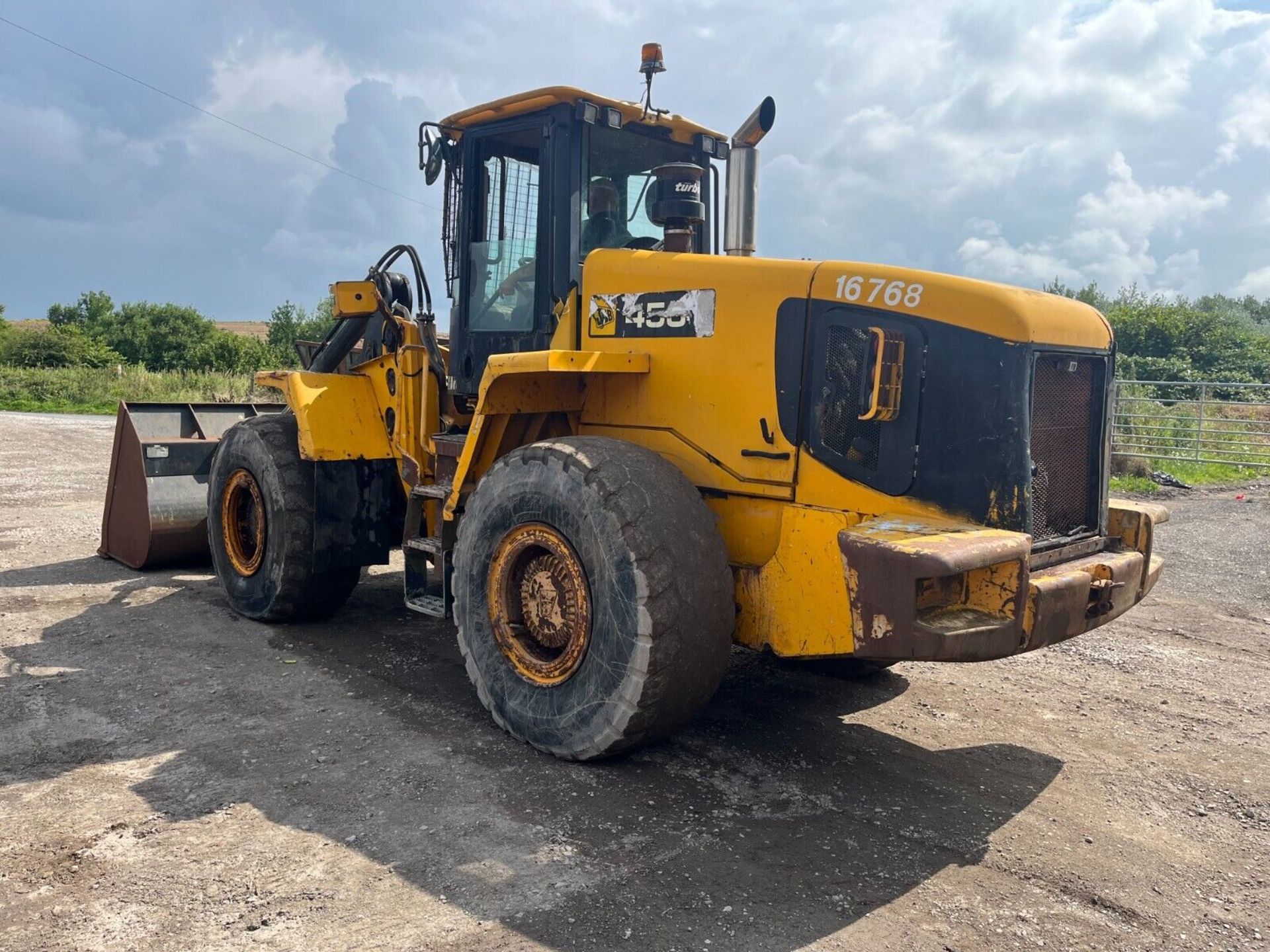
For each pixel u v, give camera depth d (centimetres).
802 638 373
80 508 1005
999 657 324
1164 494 1275
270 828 331
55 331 4491
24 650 527
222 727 421
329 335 627
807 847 328
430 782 368
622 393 441
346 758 390
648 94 491
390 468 593
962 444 346
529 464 398
